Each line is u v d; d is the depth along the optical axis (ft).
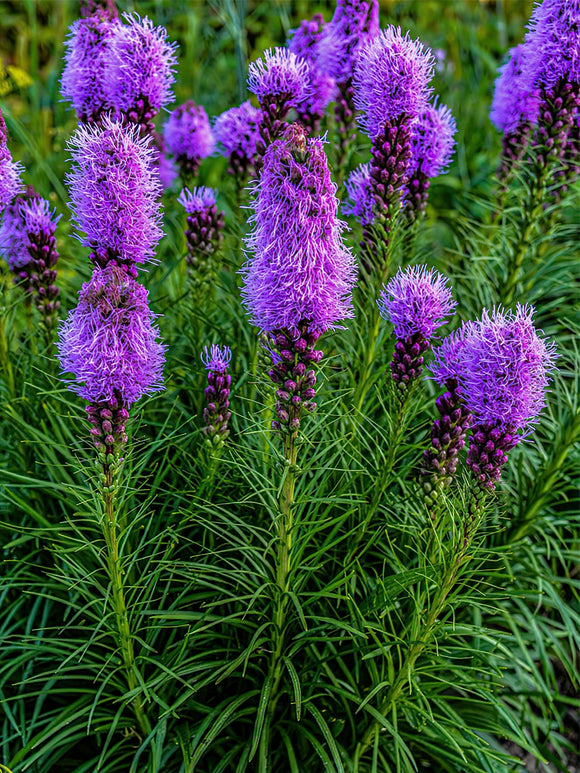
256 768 1.79
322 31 2.23
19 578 1.73
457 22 4.66
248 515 1.91
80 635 1.90
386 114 1.73
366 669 1.90
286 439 1.49
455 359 1.47
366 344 1.99
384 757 1.91
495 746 2.00
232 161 2.35
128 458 1.56
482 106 4.30
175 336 2.36
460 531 1.49
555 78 1.97
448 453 1.54
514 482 2.32
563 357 2.39
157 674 1.70
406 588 1.73
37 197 1.95
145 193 1.35
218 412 1.71
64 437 2.02
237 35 3.66
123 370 1.32
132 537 1.80
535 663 2.39
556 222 2.35
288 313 1.31
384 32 1.74
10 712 1.71
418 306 1.57
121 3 4.03
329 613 1.88
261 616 1.72
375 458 1.82
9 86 3.74
